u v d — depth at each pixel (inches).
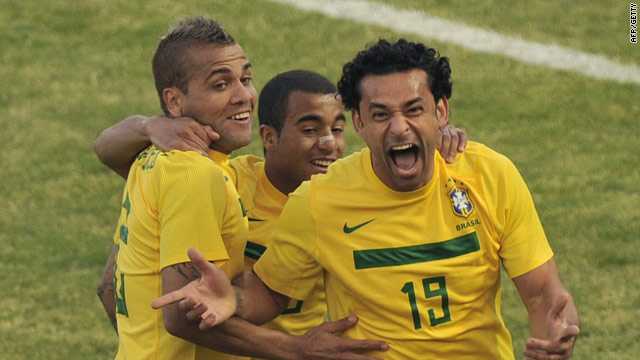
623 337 1019.3
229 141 645.3
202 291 572.4
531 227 592.1
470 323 586.2
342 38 1647.4
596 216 1234.6
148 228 620.7
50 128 1465.3
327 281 609.0
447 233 580.4
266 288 615.8
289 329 685.9
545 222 1229.7
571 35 1647.4
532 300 591.8
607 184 1301.7
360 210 585.0
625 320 1045.8
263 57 1599.4
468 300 583.8
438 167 586.9
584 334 1028.5
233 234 624.7
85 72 1592.0
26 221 1270.9
